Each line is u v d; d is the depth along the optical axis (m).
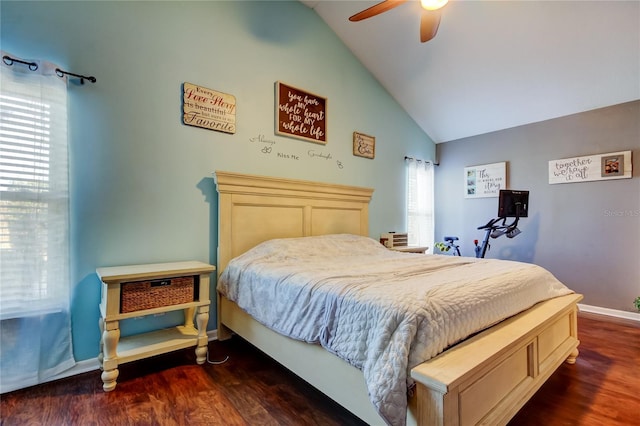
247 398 1.71
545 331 1.75
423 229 4.58
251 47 2.88
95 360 2.05
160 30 2.37
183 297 2.05
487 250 4.23
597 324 2.97
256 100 2.90
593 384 1.89
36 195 1.81
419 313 1.20
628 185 3.18
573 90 3.27
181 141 2.45
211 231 2.59
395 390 1.10
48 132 1.86
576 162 3.50
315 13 3.40
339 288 1.50
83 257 2.02
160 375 1.97
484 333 1.43
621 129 3.21
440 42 3.31
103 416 1.55
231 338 2.58
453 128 4.44
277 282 1.88
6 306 1.73
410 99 4.21
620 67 2.89
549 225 3.70
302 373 1.66
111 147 2.13
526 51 3.06
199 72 2.55
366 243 3.06
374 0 3.09
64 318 1.93
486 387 1.25
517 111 3.77
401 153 4.36
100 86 2.10
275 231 2.84
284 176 3.09
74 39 2.01
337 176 3.58
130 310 1.85
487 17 2.93
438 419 1.05
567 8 2.62
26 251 1.78
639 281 3.12
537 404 1.69
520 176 3.95
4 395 1.73
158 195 2.33
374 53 3.71
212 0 2.65
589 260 3.41
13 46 1.82
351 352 1.32
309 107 3.30
